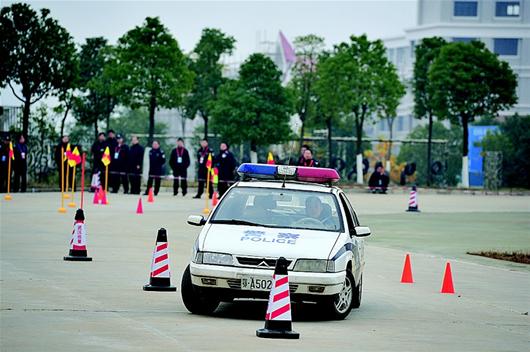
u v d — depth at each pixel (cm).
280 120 12975
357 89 14462
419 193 13812
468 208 10138
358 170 14612
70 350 2389
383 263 5022
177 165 9975
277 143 13125
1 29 10425
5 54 10388
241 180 3434
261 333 2688
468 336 2991
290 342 2638
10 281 3678
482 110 15450
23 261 4325
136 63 12056
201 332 2738
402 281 4322
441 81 15200
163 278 3588
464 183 15638
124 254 4753
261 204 3244
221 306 3347
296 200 3253
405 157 17062
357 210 9194
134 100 12106
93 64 12444
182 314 3080
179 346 2498
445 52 15312
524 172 17450
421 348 2700
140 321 2895
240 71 13050
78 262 4366
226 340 2617
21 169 9575
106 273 4025
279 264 2702
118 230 6019
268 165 3419
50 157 10750
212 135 14200
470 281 4478
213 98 13838
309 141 14962
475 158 17762
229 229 3120
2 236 5409
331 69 14362
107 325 2795
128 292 3506
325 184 3422
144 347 2467
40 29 10531
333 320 3131
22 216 6762
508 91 15400
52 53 10556
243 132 12875
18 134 9962
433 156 16300
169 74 12006
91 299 3306
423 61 15962
